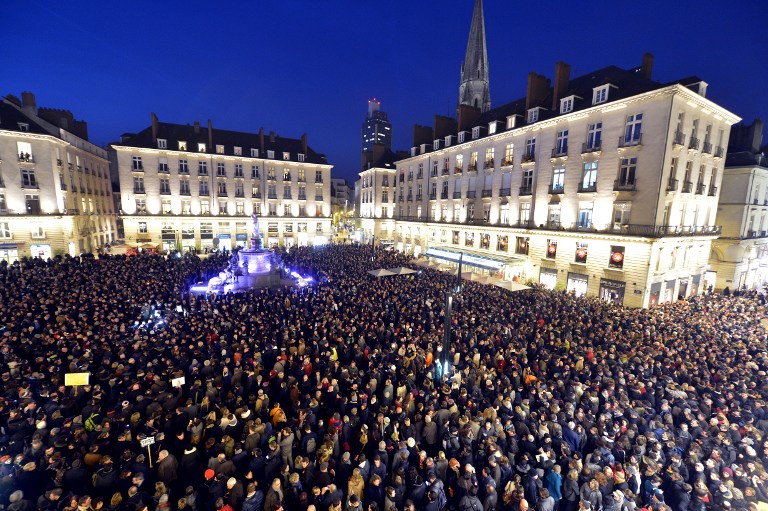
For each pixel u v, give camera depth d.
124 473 6.91
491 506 7.21
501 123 38.09
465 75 93.12
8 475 6.68
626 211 26.44
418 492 7.11
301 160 59.66
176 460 7.66
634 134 25.75
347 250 44.34
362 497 7.23
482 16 89.44
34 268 25.47
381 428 9.08
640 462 8.23
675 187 25.38
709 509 6.94
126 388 10.56
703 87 25.97
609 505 6.80
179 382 10.26
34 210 37.72
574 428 9.13
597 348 14.54
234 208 55.44
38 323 14.69
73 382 9.50
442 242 46.28
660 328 17.77
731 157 32.91
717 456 7.96
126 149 48.28
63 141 39.56
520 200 35.19
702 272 30.27
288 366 12.68
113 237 57.75
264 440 8.52
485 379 11.60
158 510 6.20
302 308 19.56
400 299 21.30
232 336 14.88
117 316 16.17
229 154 54.69
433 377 12.73
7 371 11.54
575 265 29.33
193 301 20.34
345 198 118.00
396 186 57.22
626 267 25.81
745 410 10.12
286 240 59.62
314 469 7.82
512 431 8.75
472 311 19.25
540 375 12.17
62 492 6.39
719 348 15.16
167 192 51.12
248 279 28.61
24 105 38.41
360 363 13.38
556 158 31.09
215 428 8.66
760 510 6.65
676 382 12.21
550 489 7.53
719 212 33.06
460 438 8.82
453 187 44.44
